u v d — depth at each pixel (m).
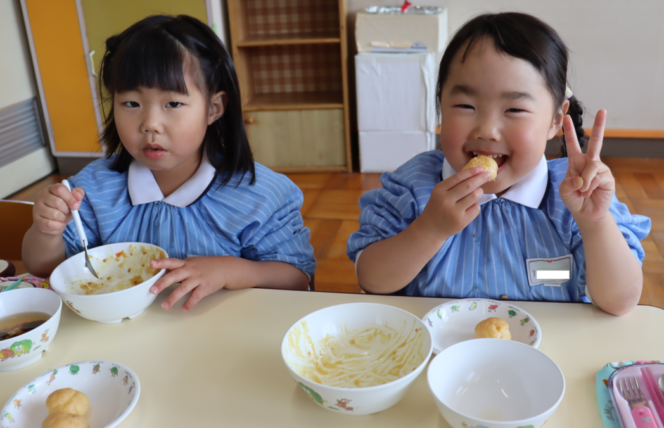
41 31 3.04
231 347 0.75
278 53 3.43
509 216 0.94
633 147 3.17
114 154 1.11
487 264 0.94
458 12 3.15
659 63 3.04
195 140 0.98
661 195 2.66
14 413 0.62
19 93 3.15
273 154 3.30
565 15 3.04
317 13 3.33
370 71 2.95
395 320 0.72
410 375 0.59
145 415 0.63
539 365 0.62
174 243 1.05
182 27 0.97
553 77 0.81
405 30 2.88
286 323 0.80
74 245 1.03
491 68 0.78
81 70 3.10
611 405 0.61
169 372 0.71
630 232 0.88
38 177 3.33
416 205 0.96
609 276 0.78
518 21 0.82
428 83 2.93
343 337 0.73
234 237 1.05
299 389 0.67
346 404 0.58
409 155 3.11
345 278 2.09
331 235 2.45
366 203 1.09
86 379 0.68
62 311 0.86
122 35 0.98
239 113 1.08
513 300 0.83
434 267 0.96
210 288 0.87
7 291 0.81
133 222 1.07
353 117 3.40
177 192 1.06
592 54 3.09
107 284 0.90
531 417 0.55
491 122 0.80
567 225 0.91
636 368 0.64
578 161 0.76
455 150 0.84
